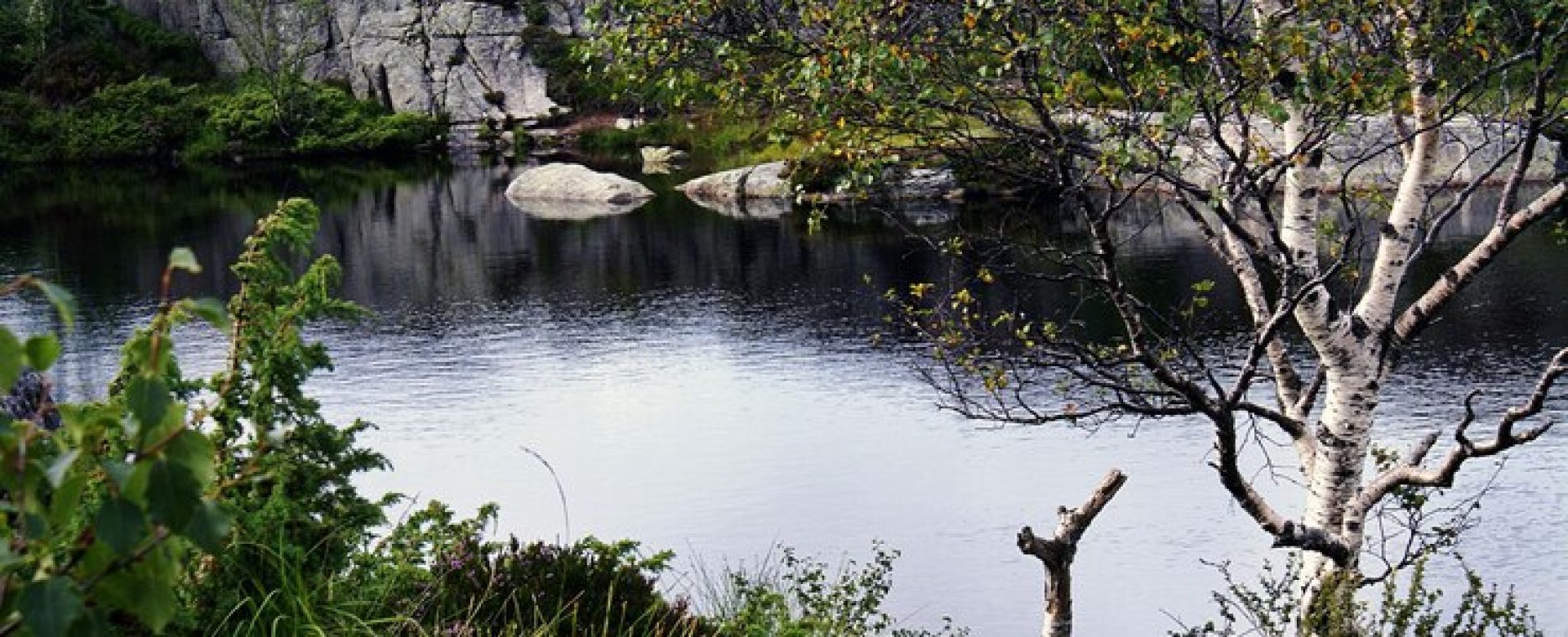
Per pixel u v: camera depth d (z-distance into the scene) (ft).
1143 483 63.41
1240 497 39.40
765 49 41.52
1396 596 51.21
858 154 38.73
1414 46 35.37
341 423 77.61
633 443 72.54
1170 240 128.98
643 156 231.71
